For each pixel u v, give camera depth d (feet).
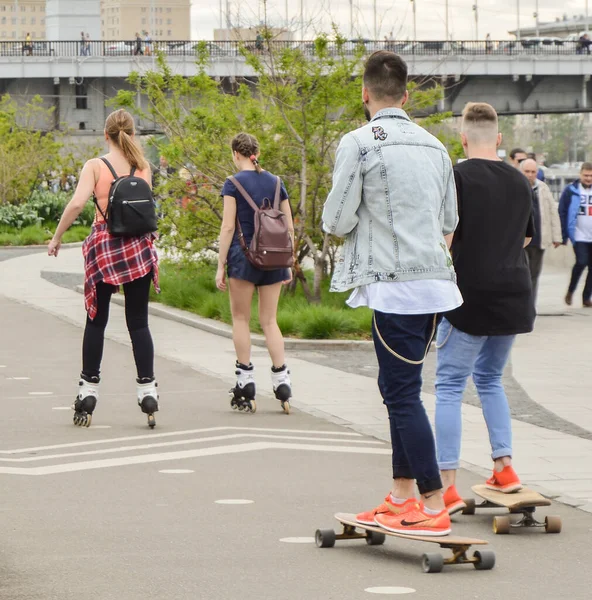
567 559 23.29
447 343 26.68
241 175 41.63
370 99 23.77
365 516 23.89
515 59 324.80
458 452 26.73
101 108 324.60
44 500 27.99
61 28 380.58
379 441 36.47
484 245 26.40
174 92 80.69
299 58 75.00
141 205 37.99
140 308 38.63
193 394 45.60
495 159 26.99
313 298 75.20
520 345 61.87
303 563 22.68
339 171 23.04
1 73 315.58
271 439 36.47
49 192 191.11
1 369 52.13
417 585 21.22
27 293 88.12
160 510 27.04
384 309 22.80
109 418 40.24
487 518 27.02
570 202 80.43
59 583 21.16
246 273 40.96
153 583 21.20
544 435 37.37
